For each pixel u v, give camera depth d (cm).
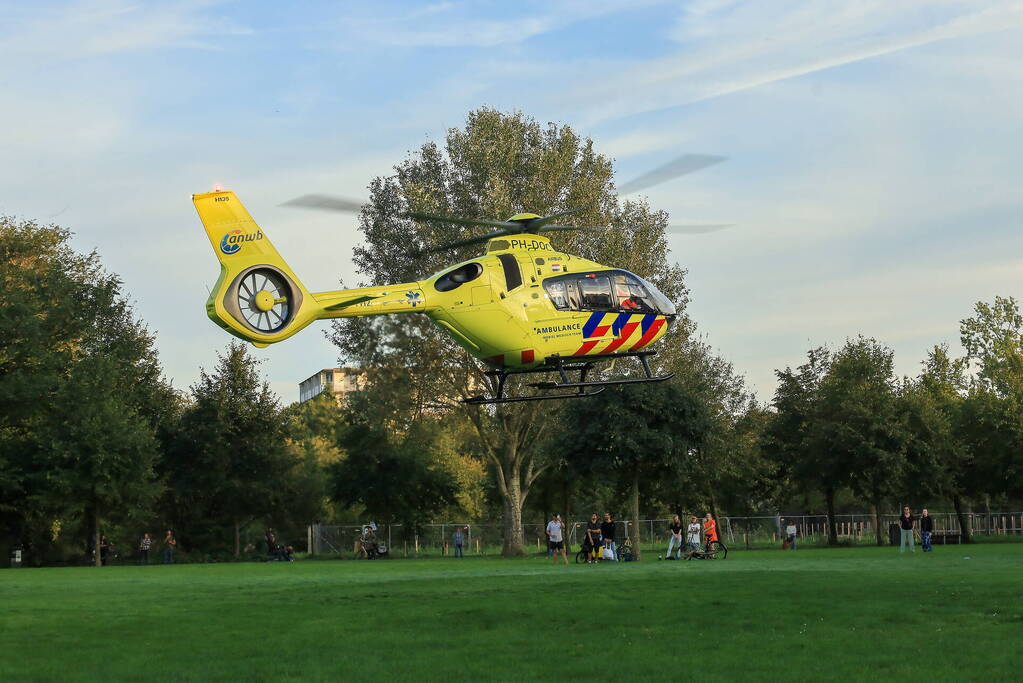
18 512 5347
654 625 1553
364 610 1802
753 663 1204
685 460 4022
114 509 5406
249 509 6356
